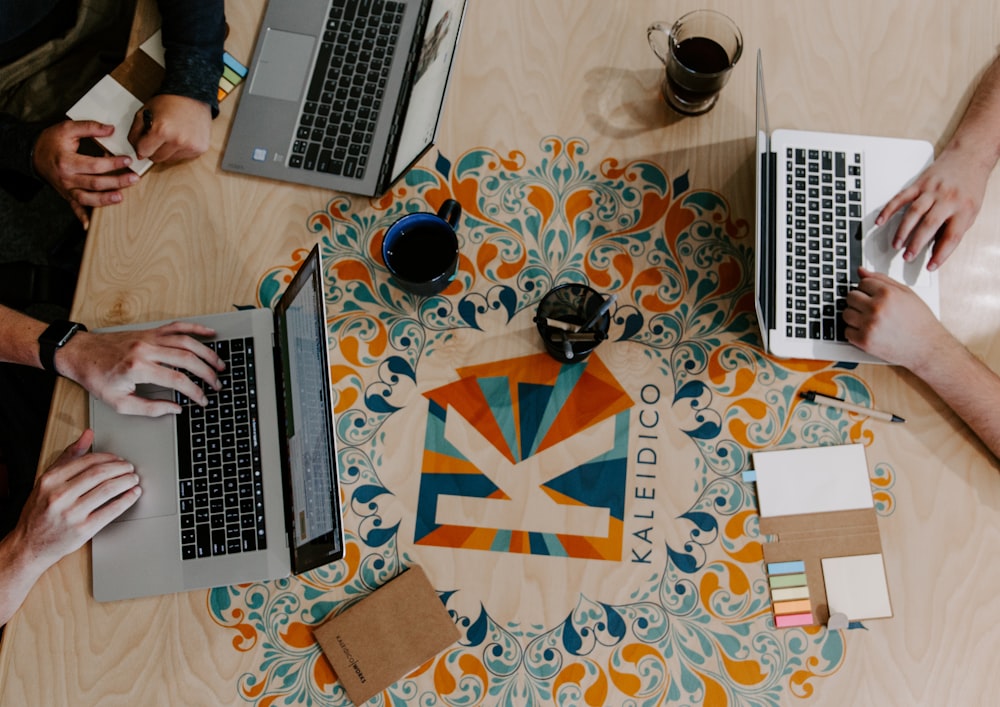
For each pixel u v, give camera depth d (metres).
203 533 1.05
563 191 1.21
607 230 1.19
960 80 1.23
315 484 0.92
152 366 1.07
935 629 1.05
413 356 1.15
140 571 1.04
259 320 1.13
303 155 1.19
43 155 1.17
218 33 1.19
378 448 1.11
